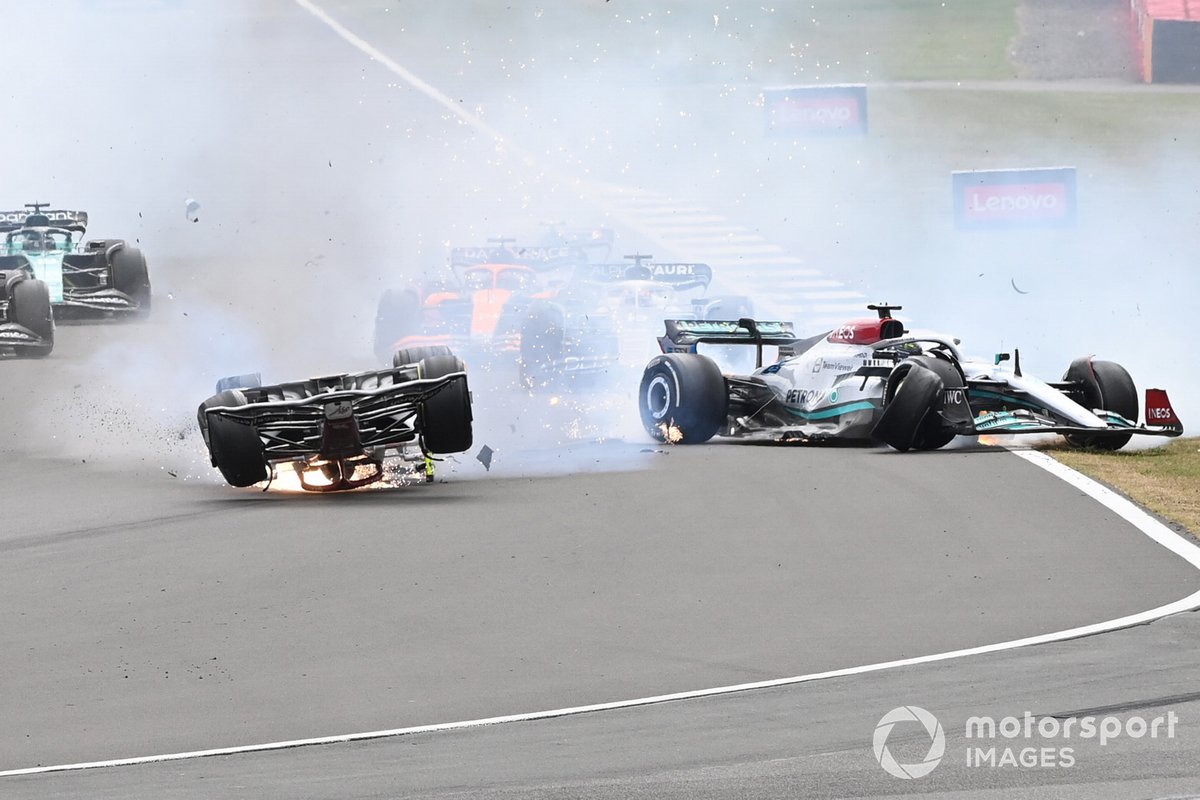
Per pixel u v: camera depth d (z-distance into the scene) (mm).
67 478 58594
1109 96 198375
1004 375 61531
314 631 34781
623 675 30672
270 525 47156
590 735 26438
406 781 23922
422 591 38438
